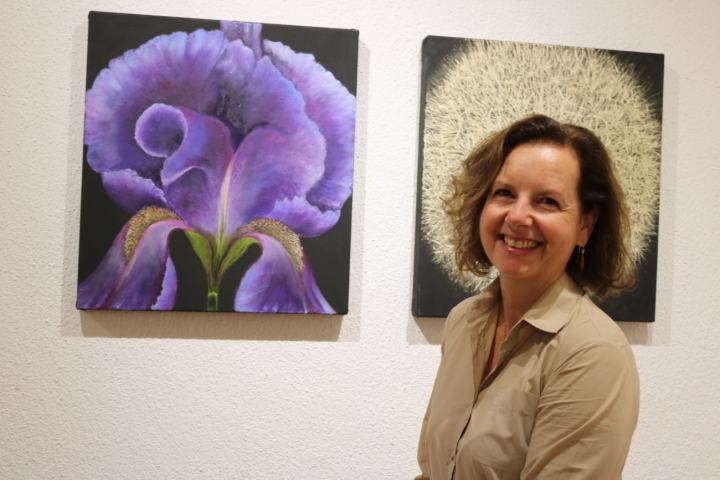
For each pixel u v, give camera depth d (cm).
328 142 181
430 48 184
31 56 176
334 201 181
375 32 187
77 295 174
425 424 131
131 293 175
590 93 190
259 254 179
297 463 185
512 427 102
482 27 190
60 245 177
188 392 181
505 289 114
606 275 109
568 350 99
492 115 186
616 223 106
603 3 195
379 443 187
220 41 177
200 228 177
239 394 183
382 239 187
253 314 183
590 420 94
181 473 181
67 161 177
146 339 180
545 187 102
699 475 198
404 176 188
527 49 188
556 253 103
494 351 117
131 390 180
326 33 181
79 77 177
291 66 180
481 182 111
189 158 177
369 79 186
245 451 183
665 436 197
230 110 178
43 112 176
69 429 178
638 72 192
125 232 175
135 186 175
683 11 198
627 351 99
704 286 198
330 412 186
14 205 176
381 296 187
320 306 181
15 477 177
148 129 175
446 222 184
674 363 197
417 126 188
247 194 179
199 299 177
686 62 198
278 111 179
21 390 176
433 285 184
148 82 175
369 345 187
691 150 197
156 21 176
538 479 97
